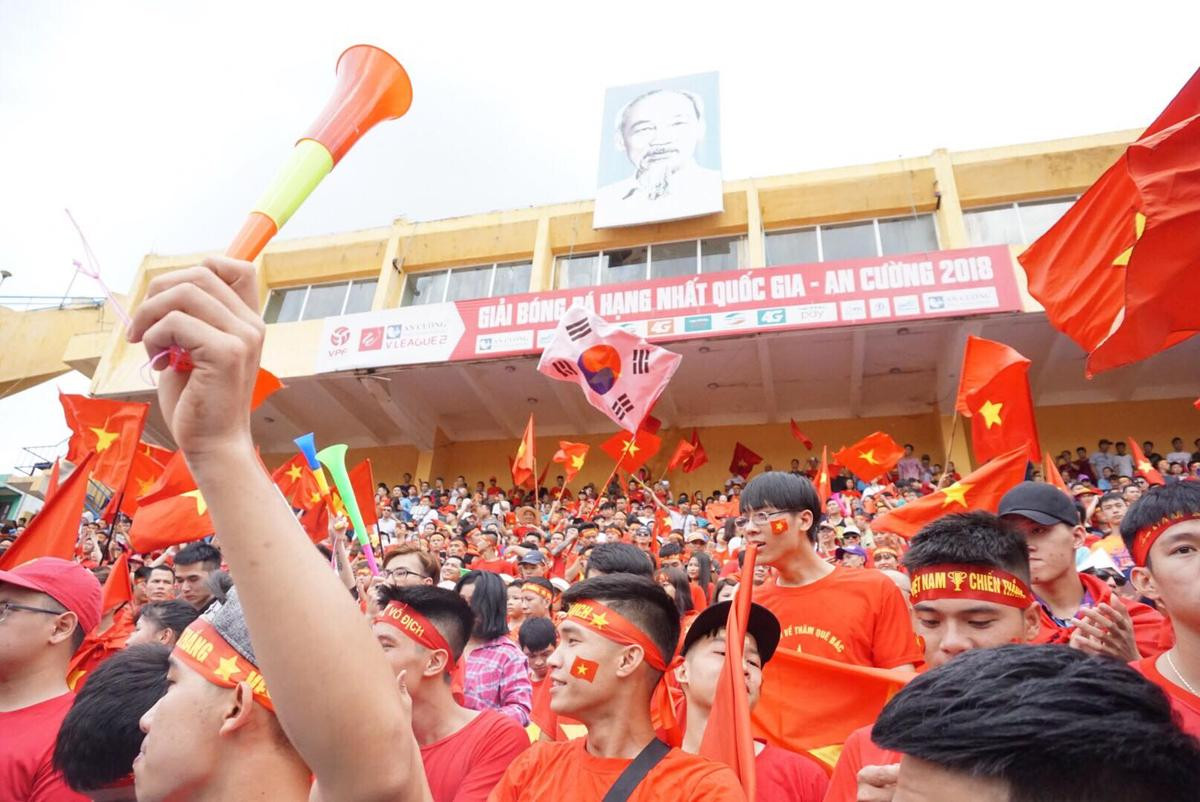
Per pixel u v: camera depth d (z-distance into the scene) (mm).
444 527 11242
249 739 1192
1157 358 14594
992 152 15812
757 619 2305
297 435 19609
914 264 13367
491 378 16625
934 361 15117
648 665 1988
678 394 16953
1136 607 2771
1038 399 15812
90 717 1749
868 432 16719
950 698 769
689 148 17375
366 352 16109
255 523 822
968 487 4270
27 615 2422
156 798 1178
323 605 854
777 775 2316
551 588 4887
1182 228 2504
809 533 3092
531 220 18328
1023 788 698
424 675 2605
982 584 1996
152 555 7762
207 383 788
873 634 2855
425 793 957
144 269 19656
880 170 16156
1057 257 3793
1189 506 1980
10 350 19125
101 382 17391
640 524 9234
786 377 16047
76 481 4164
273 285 20016
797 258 16500
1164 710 747
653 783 1782
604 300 14773
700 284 14336
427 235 18938
